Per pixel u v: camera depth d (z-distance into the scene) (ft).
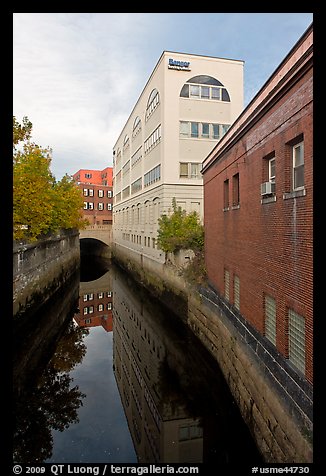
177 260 74.59
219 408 39.14
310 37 22.44
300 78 23.70
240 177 39.11
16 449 31.17
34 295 67.92
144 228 110.52
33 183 63.10
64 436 33.19
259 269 32.35
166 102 88.84
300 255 23.94
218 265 50.83
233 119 93.50
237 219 40.34
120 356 56.18
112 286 119.55
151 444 31.68
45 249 80.33
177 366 51.80
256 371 29.99
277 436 24.66
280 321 27.32
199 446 31.42
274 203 28.78
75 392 43.32
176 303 69.21
